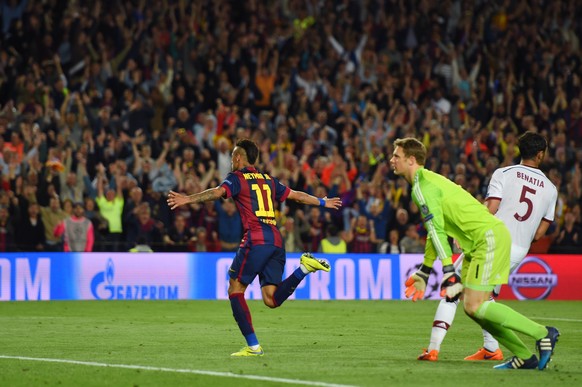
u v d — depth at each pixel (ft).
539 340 68.03
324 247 175.73
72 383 61.41
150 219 169.68
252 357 76.64
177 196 74.64
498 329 68.90
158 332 101.91
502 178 78.84
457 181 190.80
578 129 220.23
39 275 158.51
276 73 211.00
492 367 70.38
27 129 177.37
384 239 182.70
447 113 214.90
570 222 187.21
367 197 184.55
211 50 208.03
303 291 168.45
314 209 177.06
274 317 126.82
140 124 188.44
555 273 178.19
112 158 178.50
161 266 164.66
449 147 203.51
